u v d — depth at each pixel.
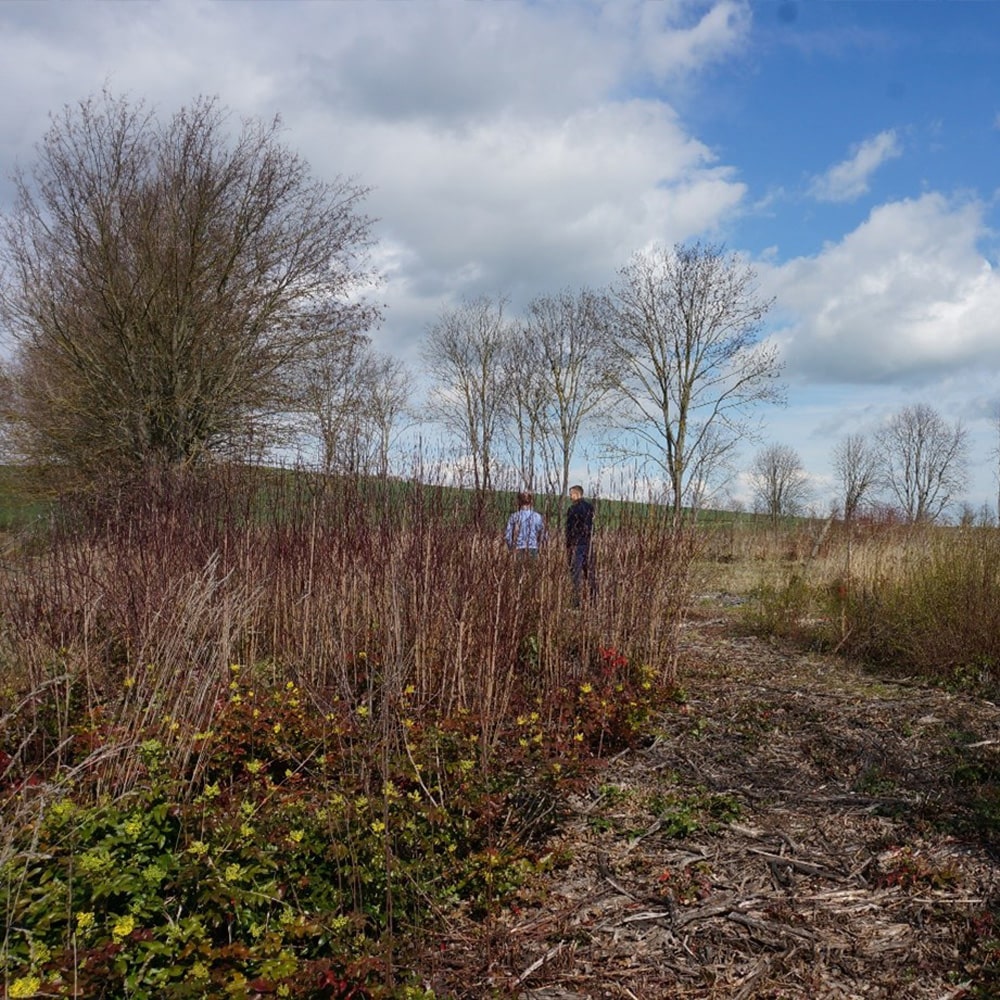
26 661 5.62
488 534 6.52
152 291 16.14
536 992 3.13
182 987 2.55
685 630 9.84
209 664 5.14
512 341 30.27
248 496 8.10
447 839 3.76
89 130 15.66
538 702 5.45
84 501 9.05
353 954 2.98
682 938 3.47
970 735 5.82
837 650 8.47
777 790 4.98
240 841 3.34
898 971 3.21
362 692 5.82
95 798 3.94
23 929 2.66
